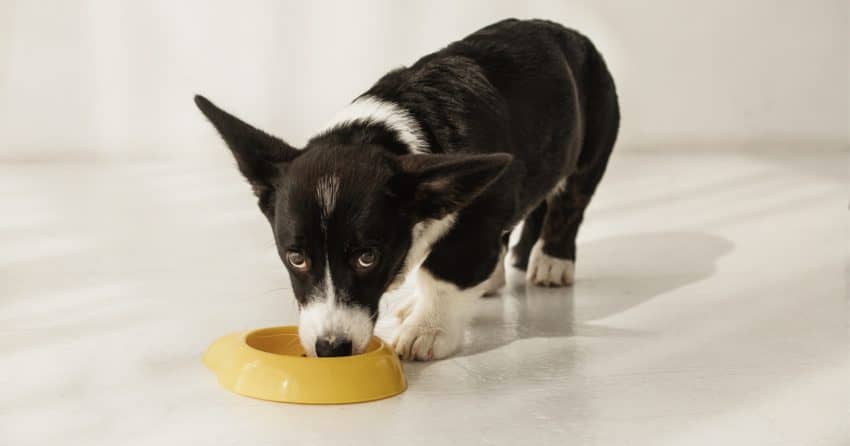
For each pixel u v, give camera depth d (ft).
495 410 4.83
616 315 5.97
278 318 5.87
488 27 6.07
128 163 11.63
